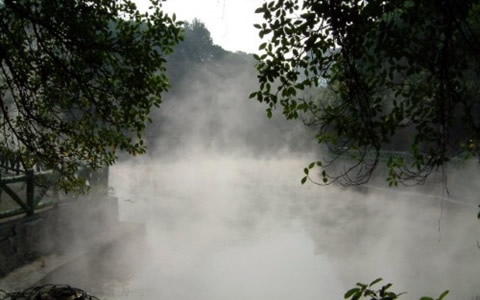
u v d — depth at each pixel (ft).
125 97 14.78
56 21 13.73
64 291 12.07
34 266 21.11
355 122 9.34
